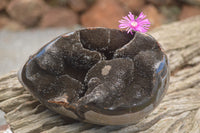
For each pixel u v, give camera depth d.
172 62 0.68
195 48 0.72
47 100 0.52
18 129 0.54
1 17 1.50
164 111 0.58
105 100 0.51
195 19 0.90
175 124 0.57
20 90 0.59
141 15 0.54
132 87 0.51
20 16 1.49
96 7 1.49
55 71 0.53
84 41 0.54
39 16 1.52
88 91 0.51
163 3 1.57
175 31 0.79
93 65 0.53
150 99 0.51
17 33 1.43
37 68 0.53
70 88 0.52
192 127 0.56
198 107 0.59
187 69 0.68
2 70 1.04
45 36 1.37
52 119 0.55
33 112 0.56
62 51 0.53
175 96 0.61
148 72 0.52
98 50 0.54
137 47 0.53
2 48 1.24
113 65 0.52
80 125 0.55
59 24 1.54
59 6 1.58
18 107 0.57
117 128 0.55
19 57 1.14
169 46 0.71
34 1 1.48
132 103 0.51
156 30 0.79
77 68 0.53
